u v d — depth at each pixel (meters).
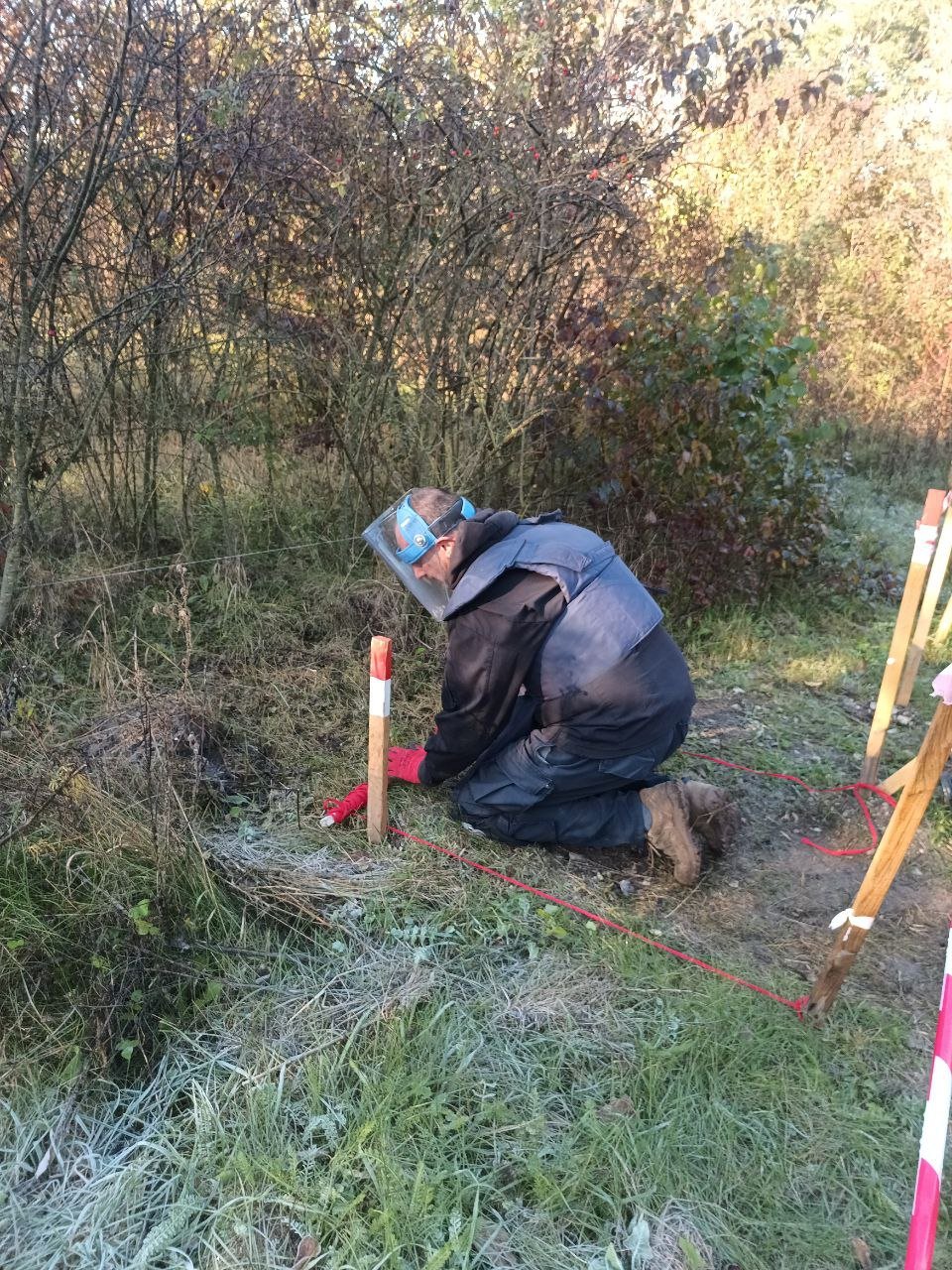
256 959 2.29
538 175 3.75
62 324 3.53
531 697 2.66
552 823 2.75
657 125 4.13
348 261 4.04
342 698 3.56
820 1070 2.11
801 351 4.81
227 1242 1.66
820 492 5.57
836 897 2.82
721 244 5.46
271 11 3.52
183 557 4.00
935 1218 1.54
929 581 4.03
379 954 2.36
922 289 9.59
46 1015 2.05
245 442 4.38
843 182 9.71
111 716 2.97
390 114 3.63
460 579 2.48
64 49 3.03
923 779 1.88
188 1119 1.89
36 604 3.48
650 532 4.78
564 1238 1.72
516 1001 2.25
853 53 11.51
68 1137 1.85
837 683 4.37
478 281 4.01
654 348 4.48
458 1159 1.83
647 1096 2.02
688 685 2.62
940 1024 1.55
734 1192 1.84
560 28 3.75
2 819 2.44
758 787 3.41
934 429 8.84
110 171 3.09
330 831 2.82
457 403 4.19
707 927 2.63
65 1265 1.62
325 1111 1.91
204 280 3.67
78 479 4.06
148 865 2.42
